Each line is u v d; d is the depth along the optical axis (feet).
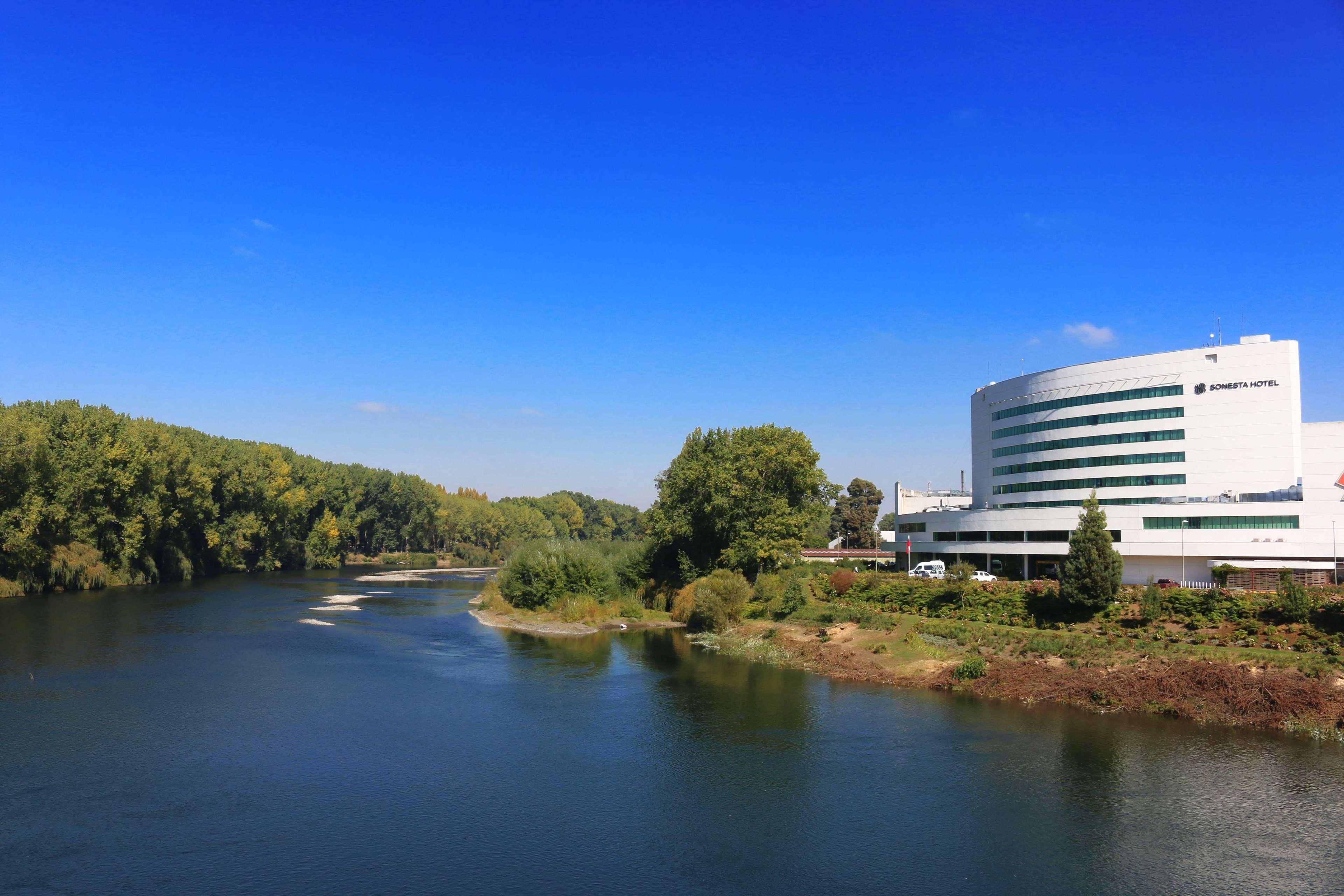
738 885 98.22
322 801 121.19
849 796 125.59
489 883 97.66
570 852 106.11
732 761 141.18
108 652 226.38
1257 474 353.51
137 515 425.69
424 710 171.42
